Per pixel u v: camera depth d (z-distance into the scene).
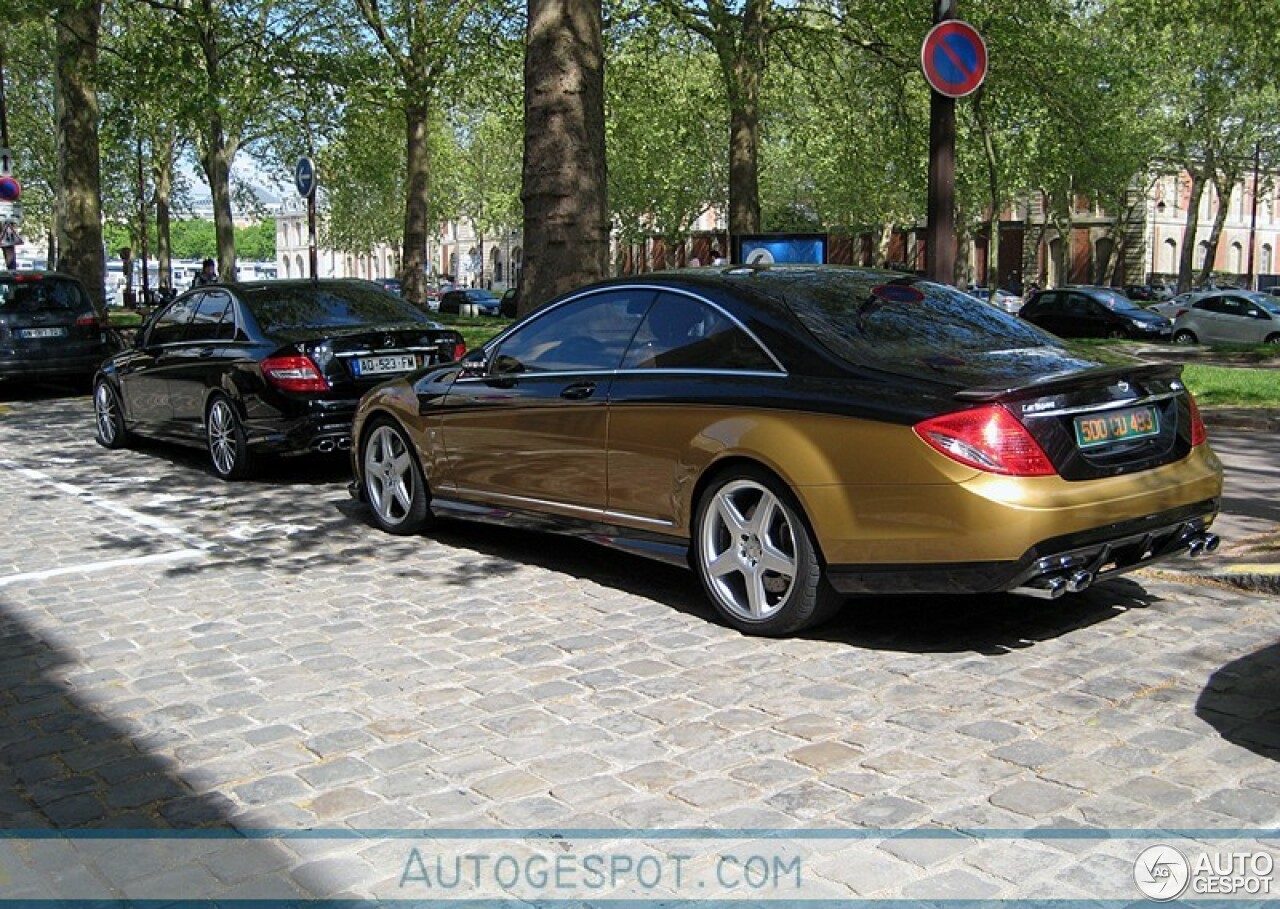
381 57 26.08
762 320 5.37
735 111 21.88
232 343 9.62
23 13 19.06
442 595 6.18
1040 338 5.62
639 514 5.77
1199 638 5.13
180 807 3.76
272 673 5.02
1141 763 3.88
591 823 3.57
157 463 10.75
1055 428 4.67
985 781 3.78
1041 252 65.38
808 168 52.38
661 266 74.69
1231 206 67.00
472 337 22.75
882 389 4.84
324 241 73.06
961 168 37.53
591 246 10.62
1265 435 11.30
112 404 11.48
